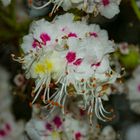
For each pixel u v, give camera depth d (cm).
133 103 39
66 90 31
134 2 35
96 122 35
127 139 40
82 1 31
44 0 33
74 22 31
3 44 35
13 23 35
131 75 39
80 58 30
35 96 32
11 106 38
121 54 36
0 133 38
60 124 34
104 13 32
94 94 31
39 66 30
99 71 30
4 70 38
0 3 33
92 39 30
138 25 37
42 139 34
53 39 30
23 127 38
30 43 31
